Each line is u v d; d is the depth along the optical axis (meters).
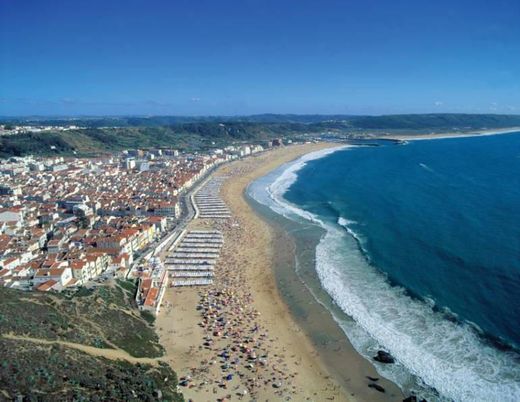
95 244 143.50
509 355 86.00
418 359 86.56
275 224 181.75
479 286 115.25
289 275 128.62
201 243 156.50
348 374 83.31
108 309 96.06
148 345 88.25
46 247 148.50
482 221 172.12
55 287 108.19
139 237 153.50
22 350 66.25
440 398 75.69
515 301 106.38
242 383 79.69
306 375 83.12
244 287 121.06
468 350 88.44
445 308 105.25
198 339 94.31
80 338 79.25
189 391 76.38
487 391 76.31
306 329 99.56
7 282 111.25
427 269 127.81
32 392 57.50
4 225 169.25
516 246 142.38
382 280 122.44
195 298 114.00
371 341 93.81
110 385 65.94
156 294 110.38
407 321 100.62
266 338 95.69
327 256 142.12
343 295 114.62
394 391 78.31
